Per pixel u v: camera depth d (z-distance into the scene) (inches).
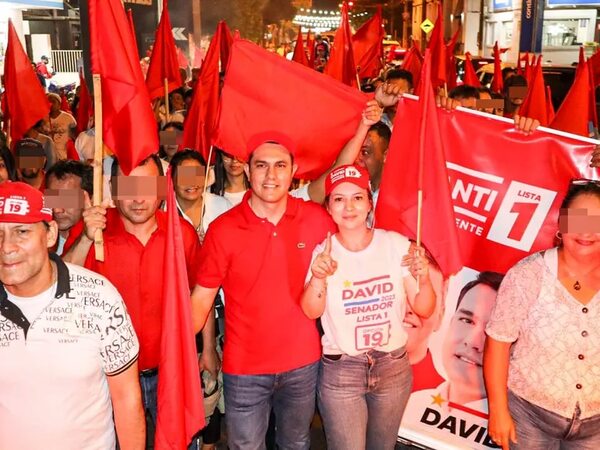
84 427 107.7
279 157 132.4
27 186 100.7
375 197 172.4
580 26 1245.7
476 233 153.9
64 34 1179.9
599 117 357.7
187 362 120.7
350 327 132.6
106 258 141.3
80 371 105.4
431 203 136.3
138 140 132.6
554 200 147.6
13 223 97.5
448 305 157.5
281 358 137.2
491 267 153.6
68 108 465.4
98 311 106.0
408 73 290.5
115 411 113.6
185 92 418.9
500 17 1428.4
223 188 198.1
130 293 142.3
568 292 120.5
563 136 145.6
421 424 163.5
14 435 104.7
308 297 129.6
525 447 127.8
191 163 180.1
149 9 534.0
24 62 233.1
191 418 122.4
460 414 159.8
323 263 126.7
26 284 102.0
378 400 137.3
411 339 160.4
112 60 130.1
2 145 173.3
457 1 1640.0
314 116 154.4
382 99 172.2
